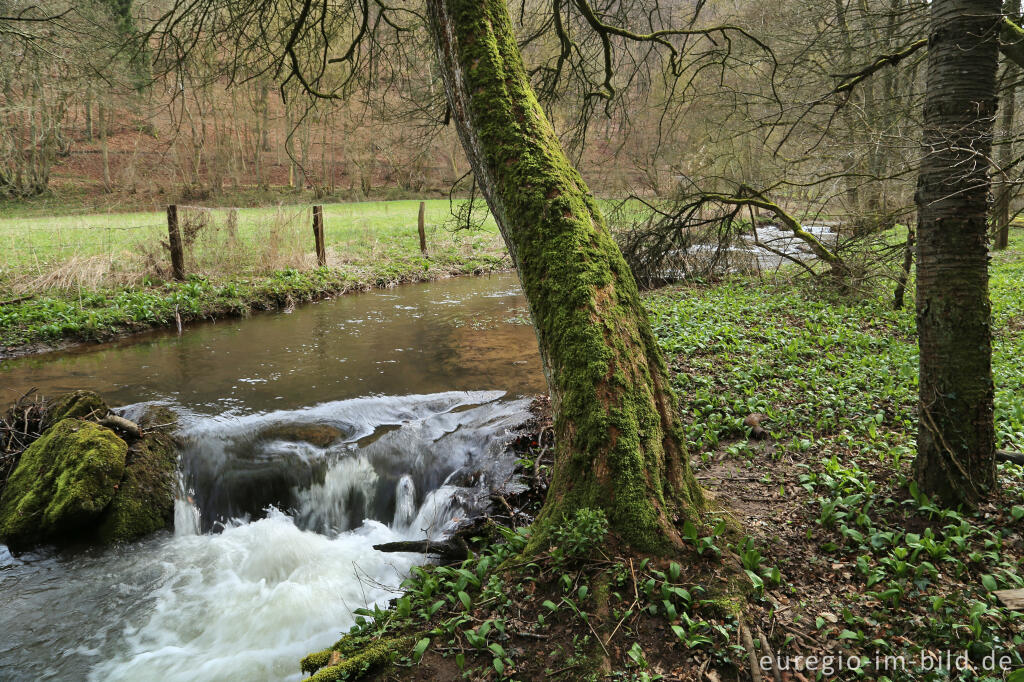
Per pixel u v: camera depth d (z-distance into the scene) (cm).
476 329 1250
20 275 1314
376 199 4572
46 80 1638
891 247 1218
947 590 376
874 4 1058
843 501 477
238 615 504
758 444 629
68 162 4278
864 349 929
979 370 446
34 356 1036
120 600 528
